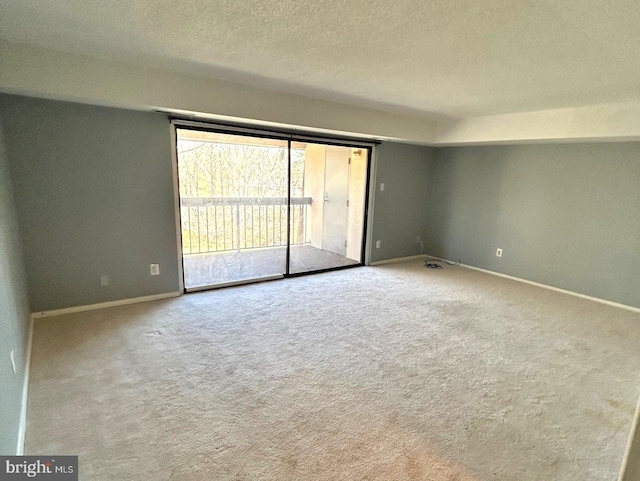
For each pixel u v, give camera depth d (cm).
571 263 452
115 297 356
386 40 208
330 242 629
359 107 422
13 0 168
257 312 355
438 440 189
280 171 562
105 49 246
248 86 337
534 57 225
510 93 324
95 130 321
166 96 300
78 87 264
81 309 340
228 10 175
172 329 311
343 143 489
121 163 338
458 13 169
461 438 191
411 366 262
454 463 175
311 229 629
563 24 175
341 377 245
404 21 180
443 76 278
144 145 347
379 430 195
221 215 524
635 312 393
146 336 296
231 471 165
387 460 175
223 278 461
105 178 332
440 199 603
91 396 215
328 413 207
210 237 524
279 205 576
